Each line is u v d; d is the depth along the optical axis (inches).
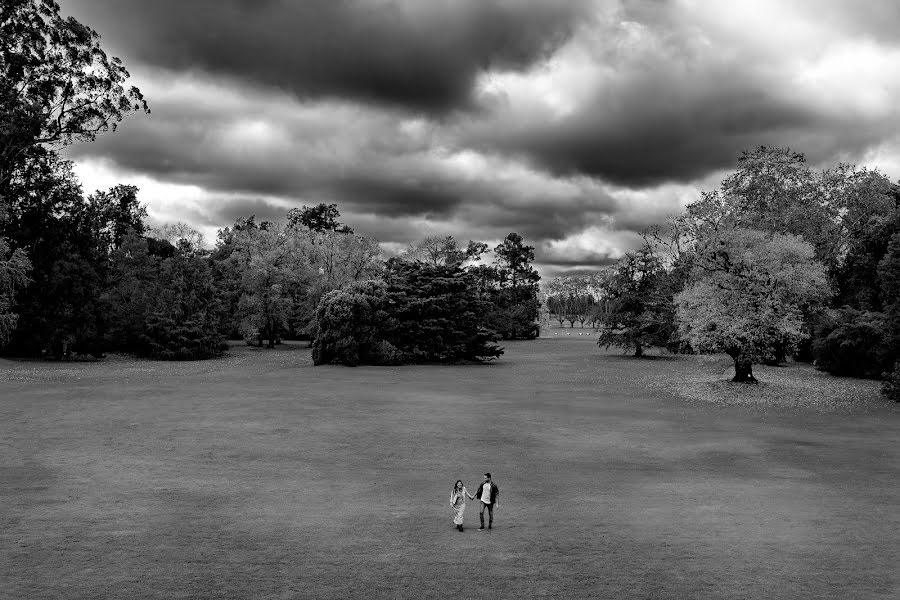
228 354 3152.1
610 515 631.2
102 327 2741.1
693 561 500.4
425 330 2704.2
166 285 3026.6
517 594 432.5
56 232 2711.6
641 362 2851.9
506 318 5359.3
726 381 1808.6
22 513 606.2
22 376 1930.4
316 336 2571.4
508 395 1572.3
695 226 1907.0
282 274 3459.6
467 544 541.6
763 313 1624.0
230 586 440.1
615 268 3339.1
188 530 564.1
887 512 641.0
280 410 1274.6
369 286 2657.5
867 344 1962.4
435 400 1464.1
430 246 4146.2
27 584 436.8
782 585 451.2
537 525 599.2
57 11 2336.4
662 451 939.3
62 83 2383.1
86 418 1154.0
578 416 1248.8
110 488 701.3
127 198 3895.2
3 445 922.1
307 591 433.7
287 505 650.2
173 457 858.8
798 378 1990.7
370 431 1067.3
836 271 2508.6
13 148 2380.7
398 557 506.3
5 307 2150.6
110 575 455.8
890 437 1048.2
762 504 669.9
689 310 1765.5
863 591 440.1
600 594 433.4
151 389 1609.3
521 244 6136.8
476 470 822.5
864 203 2514.8
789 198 2554.1
